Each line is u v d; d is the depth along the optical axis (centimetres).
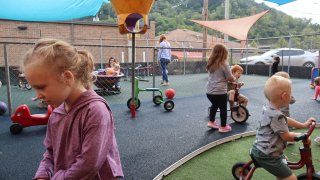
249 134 432
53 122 131
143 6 488
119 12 493
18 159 339
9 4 799
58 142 127
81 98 122
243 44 1756
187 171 307
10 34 1557
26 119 455
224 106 441
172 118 541
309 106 661
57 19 1061
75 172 115
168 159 334
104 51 1755
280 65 1493
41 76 111
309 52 1523
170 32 3478
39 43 117
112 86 836
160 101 676
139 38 1808
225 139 402
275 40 1786
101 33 1786
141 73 1411
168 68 1495
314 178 230
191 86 1010
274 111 228
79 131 121
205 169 312
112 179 128
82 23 1736
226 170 309
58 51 113
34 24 1609
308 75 1353
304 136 229
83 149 116
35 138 422
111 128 125
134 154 349
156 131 452
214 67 432
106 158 127
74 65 117
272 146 227
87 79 125
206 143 392
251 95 828
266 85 238
